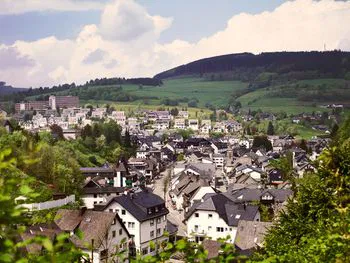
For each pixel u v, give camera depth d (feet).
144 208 229.45
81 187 335.26
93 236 177.17
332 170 58.08
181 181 394.32
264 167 545.44
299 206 91.56
